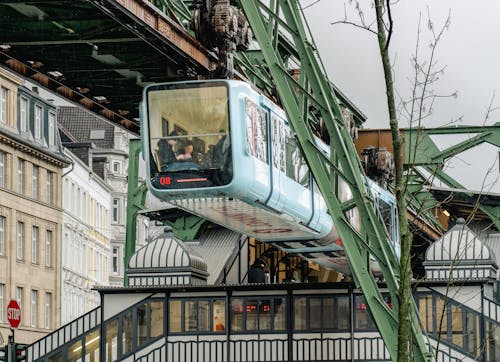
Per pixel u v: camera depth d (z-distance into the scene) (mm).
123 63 31938
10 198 78500
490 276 39719
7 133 77500
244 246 52125
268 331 39406
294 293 39375
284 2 26922
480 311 37969
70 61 31969
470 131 48188
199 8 30406
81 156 96000
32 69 32531
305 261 55344
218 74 31000
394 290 26031
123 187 110625
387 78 18078
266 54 27250
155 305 39938
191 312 39812
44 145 84000
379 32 18062
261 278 48875
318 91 26891
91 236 97375
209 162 30188
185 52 29641
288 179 33969
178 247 41844
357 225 42969
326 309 39156
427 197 20969
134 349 39844
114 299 40094
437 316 38188
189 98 30188
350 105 49094
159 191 30453
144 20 27656
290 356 39156
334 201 26875
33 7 28719
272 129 32625
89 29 29641
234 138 30078
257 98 31609
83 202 94750
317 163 27156
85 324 40094
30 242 81562
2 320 76812
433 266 40219
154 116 30500
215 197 30469
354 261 26562
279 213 33531
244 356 39438
